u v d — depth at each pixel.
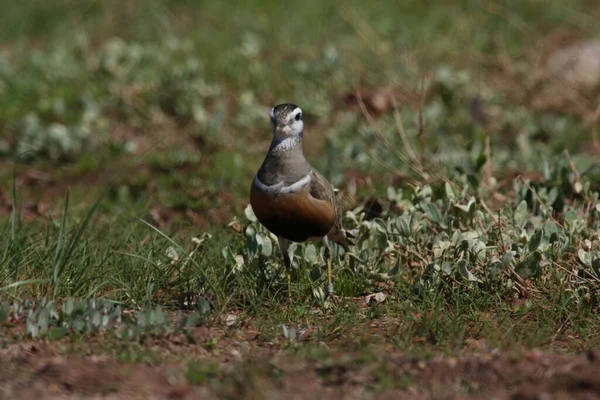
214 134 18.11
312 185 10.66
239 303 10.95
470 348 9.61
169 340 9.69
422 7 24.39
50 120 18.89
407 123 18.25
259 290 11.17
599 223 12.31
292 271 11.57
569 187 13.48
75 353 9.19
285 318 10.64
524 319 10.57
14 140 17.92
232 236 12.80
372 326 10.41
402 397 8.27
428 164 15.40
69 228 13.16
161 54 21.66
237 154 17.27
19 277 11.16
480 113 18.73
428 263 11.45
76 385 8.46
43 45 23.20
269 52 22.31
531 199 13.30
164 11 24.20
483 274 11.22
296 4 24.59
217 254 12.03
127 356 9.05
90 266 11.50
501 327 10.08
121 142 17.88
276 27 23.45
